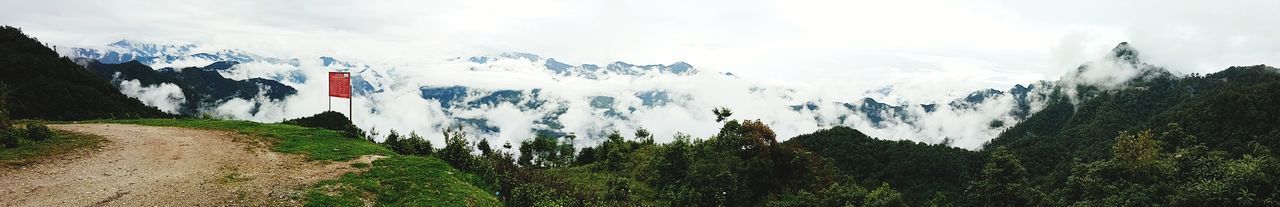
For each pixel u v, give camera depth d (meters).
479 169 24.09
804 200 33.91
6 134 21.80
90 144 23.94
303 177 19.00
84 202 14.75
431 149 27.89
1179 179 44.31
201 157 22.30
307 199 16.14
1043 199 43.88
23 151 20.80
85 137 25.92
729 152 36.69
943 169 90.31
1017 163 44.69
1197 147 53.25
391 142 28.73
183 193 16.22
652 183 36.31
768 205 34.03
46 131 24.47
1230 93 84.00
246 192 16.62
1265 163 34.66
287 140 28.05
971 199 71.31
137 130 30.33
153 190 16.36
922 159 91.94
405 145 27.36
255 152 24.09
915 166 90.75
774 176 37.91
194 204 15.16
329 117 37.53
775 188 36.91
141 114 63.03
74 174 17.94
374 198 17.03
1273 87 79.25
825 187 38.53
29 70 56.09
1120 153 47.72
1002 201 44.34
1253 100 78.75
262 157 22.91
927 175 89.88
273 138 28.50
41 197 14.99
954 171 90.00
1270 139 68.06
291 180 18.45
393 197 17.31
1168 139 68.50
